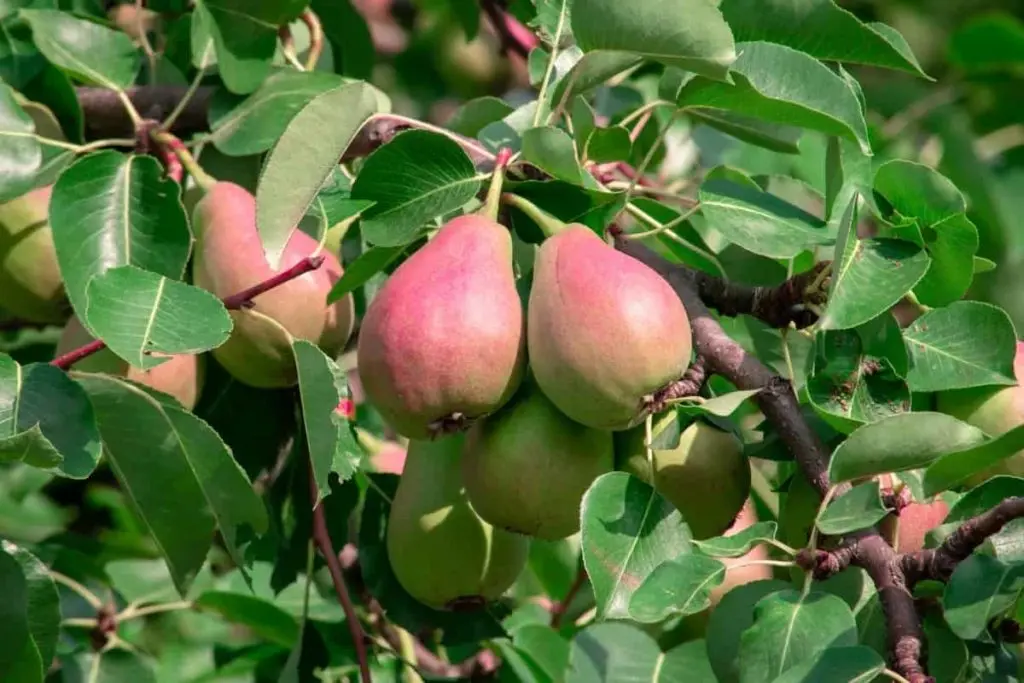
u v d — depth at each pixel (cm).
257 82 160
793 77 147
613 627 162
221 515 150
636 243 154
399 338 139
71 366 148
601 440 142
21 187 153
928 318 149
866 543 139
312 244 152
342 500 161
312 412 143
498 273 140
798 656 136
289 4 160
